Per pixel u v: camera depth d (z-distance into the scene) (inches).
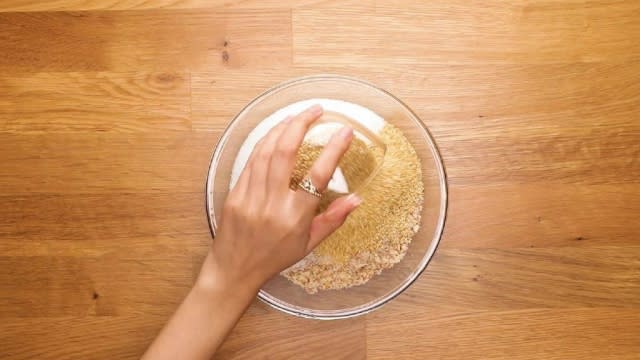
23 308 31.1
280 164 23.7
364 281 30.9
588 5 31.6
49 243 31.3
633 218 31.3
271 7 31.7
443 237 31.3
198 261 31.2
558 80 31.6
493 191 31.4
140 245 31.3
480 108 31.5
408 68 31.6
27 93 31.6
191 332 25.1
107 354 31.0
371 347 31.1
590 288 31.2
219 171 30.8
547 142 31.5
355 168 28.9
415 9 31.6
